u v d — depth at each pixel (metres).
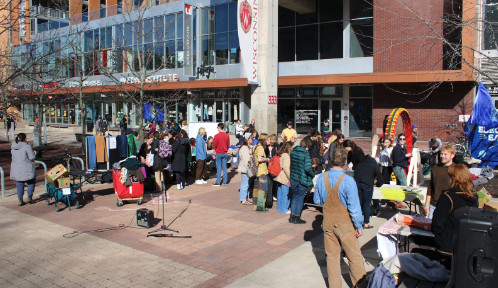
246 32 22.39
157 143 11.55
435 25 20.84
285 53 27.31
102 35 32.09
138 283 5.69
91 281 5.76
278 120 28.00
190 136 17.66
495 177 13.09
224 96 29.62
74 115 41.28
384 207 9.88
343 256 6.55
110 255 6.78
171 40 30.48
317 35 26.05
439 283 4.44
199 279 5.82
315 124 26.67
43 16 32.38
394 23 22.06
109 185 12.83
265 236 7.77
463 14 16.52
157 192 11.90
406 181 9.97
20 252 6.94
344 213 5.14
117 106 37.19
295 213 8.59
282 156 9.14
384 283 4.35
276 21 23.75
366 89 24.91
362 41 24.50
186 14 27.52
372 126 23.48
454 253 3.70
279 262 6.45
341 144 11.36
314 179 9.83
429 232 5.31
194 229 8.23
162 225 8.26
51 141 29.11
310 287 5.54
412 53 21.61
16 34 23.78
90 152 13.36
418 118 21.98
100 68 21.94
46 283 5.71
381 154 10.33
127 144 13.89
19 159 10.23
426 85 19.62
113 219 8.93
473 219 3.56
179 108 32.53
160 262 6.47
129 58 30.52
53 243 7.39
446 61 20.73
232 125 29.22
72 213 9.48
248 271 6.10
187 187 12.70
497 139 14.42
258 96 23.64
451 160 5.94
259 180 9.58
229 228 8.30
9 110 45.03
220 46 28.88
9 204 10.48
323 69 25.84
